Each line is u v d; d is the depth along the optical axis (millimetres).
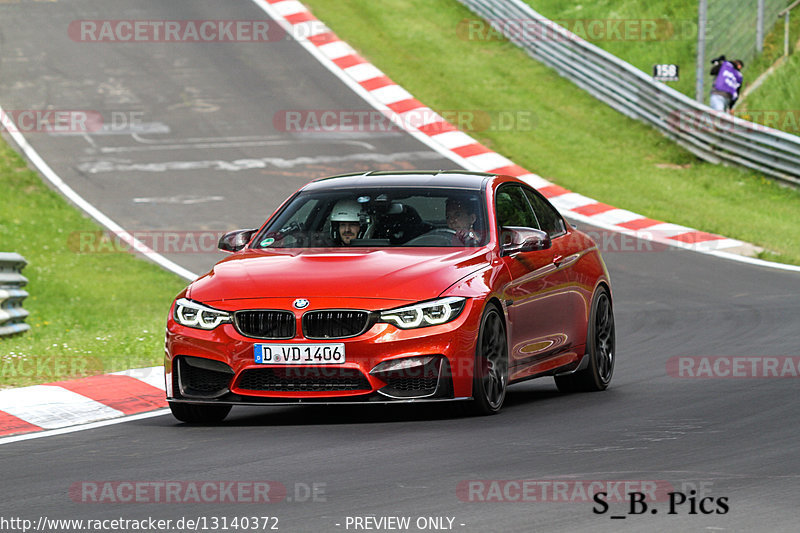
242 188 83500
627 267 66000
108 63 111000
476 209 30406
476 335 27234
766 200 89188
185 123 98250
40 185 83875
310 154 91250
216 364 27031
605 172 94438
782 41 119188
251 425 27828
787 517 17984
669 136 103062
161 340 41688
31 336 46250
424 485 20469
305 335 26531
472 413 27953
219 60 112750
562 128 104188
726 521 17812
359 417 28484
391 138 96125
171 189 83500
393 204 30656
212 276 28469
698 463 22109
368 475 21391
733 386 32500
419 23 127562
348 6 130125
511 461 22438
